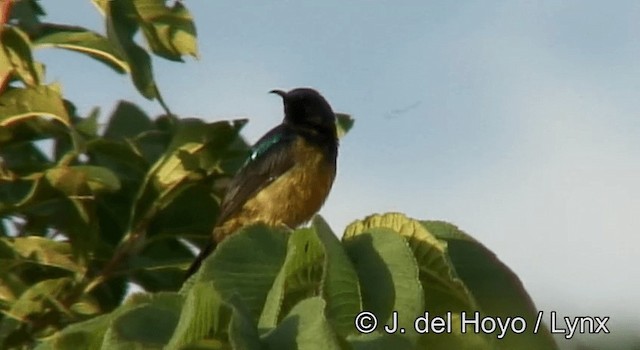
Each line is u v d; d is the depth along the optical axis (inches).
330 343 222.7
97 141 450.0
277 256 263.9
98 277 438.9
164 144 481.7
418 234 272.7
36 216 446.0
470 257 278.2
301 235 259.1
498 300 273.3
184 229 463.5
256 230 267.1
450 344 270.2
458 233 281.4
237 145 475.8
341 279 255.0
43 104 430.3
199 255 459.8
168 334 236.5
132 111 490.6
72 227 443.2
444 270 271.0
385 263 259.8
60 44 434.9
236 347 223.1
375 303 255.0
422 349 273.3
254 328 229.3
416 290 254.4
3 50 433.7
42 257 428.5
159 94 426.6
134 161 460.8
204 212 465.4
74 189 433.1
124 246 444.1
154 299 245.9
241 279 259.1
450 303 273.9
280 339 226.4
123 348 231.3
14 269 440.1
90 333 248.7
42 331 422.0
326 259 255.0
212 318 233.8
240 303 234.2
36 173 438.0
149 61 426.0
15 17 440.1
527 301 273.0
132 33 435.2
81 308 430.9
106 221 457.4
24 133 454.6
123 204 459.2
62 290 430.6
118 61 435.8
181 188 458.3
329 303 254.5
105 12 425.1
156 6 433.7
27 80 437.4
